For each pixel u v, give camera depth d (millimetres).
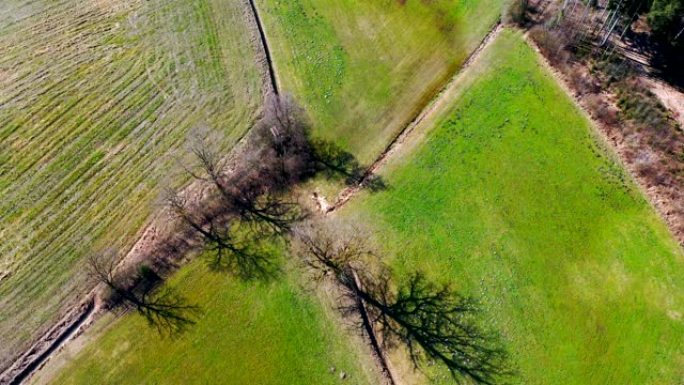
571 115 49562
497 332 39812
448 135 49281
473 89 52000
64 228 46531
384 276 42406
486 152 47969
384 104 51812
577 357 38594
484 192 45875
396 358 39344
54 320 41844
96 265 42219
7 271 44375
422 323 40438
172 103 53500
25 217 47250
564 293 41031
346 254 42781
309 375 38906
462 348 39281
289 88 53438
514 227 44000
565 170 46594
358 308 41156
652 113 48000
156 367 39562
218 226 45562
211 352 39938
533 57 53656
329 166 48688
